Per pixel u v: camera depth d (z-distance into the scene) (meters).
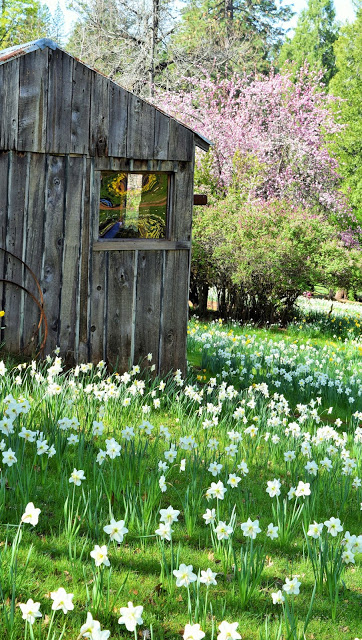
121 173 8.54
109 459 5.73
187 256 9.04
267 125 25.75
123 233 8.65
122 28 22.44
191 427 7.18
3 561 3.89
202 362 10.96
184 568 3.55
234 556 4.16
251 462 6.55
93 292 8.41
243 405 8.55
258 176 22.42
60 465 5.29
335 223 27.02
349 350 15.38
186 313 9.14
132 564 4.31
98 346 8.52
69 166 8.06
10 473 4.97
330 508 5.88
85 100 8.04
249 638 3.71
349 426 9.16
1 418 5.65
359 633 4.02
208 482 5.82
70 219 8.14
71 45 27.86
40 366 7.92
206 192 22.12
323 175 25.73
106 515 4.82
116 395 6.95
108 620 3.65
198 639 2.92
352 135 33.16
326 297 34.06
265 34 38.53
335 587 4.25
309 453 6.41
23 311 7.99
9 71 7.50
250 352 12.44
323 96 27.33
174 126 8.69
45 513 4.71
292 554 4.91
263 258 17.97
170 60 23.72
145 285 8.77
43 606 3.65
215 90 24.72
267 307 19.81
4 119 7.55
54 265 8.11
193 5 29.09
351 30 36.53
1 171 7.63
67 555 4.22
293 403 9.82
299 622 3.99
